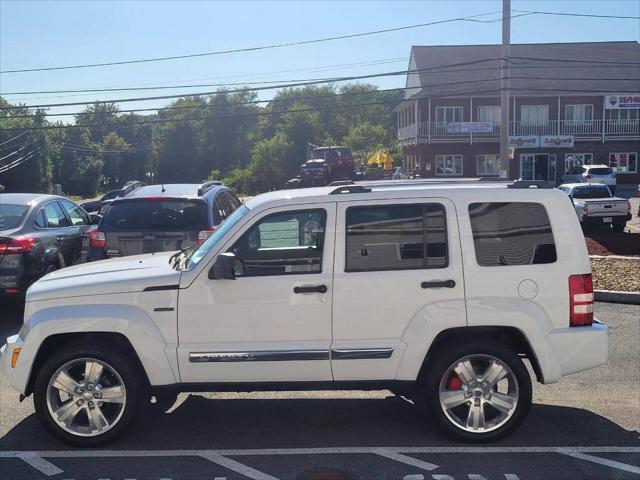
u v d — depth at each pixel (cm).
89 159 8469
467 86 4922
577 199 2380
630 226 2544
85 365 531
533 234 536
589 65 5016
